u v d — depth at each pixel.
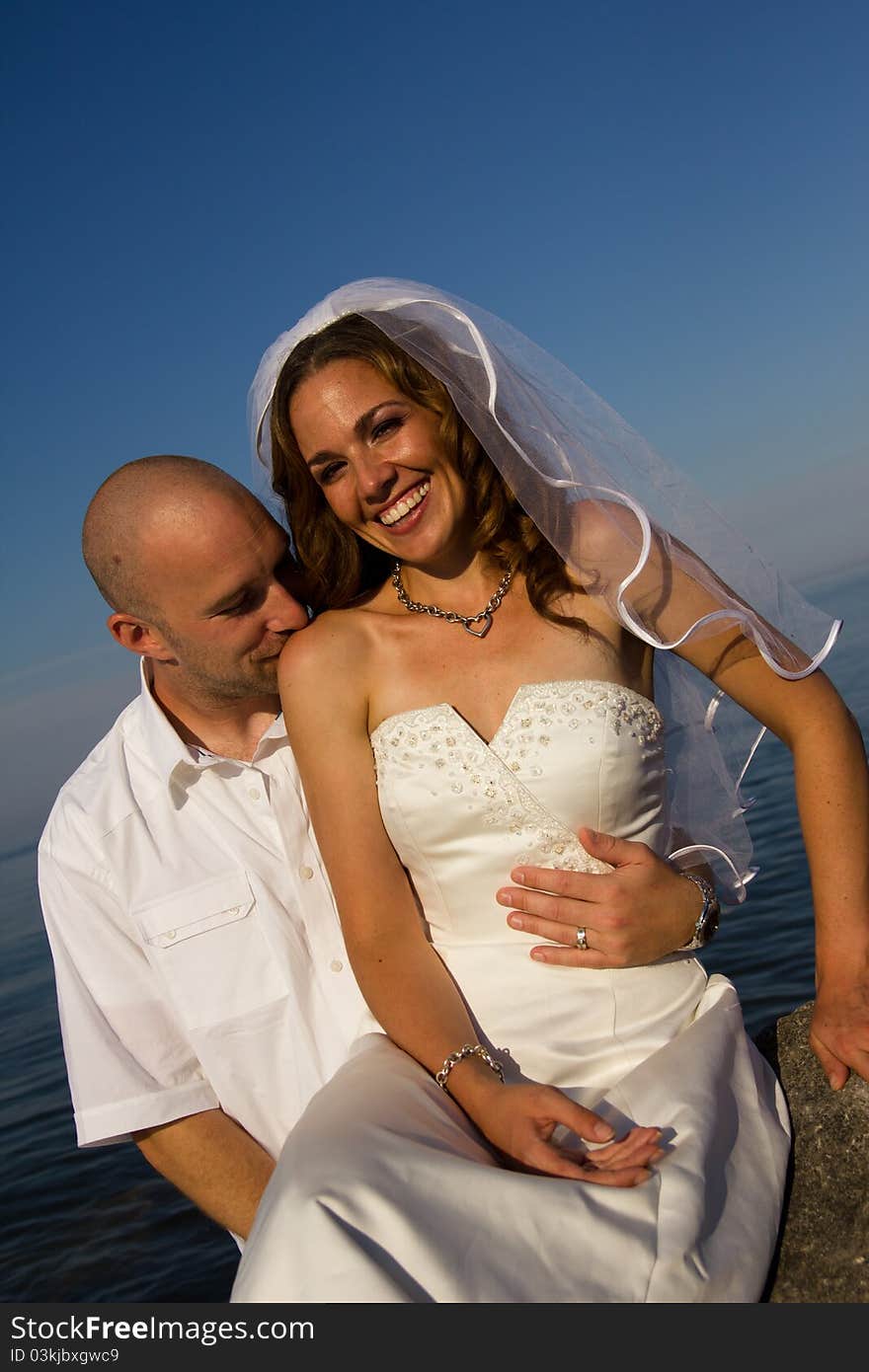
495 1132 2.21
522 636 2.65
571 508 2.63
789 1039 2.58
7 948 29.11
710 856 2.89
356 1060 2.41
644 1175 2.00
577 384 2.76
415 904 2.65
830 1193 2.23
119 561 2.95
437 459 2.60
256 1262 1.77
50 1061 14.42
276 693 3.18
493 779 2.50
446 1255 1.76
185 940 3.02
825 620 2.62
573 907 2.46
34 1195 9.20
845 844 2.47
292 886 3.03
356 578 2.90
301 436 2.64
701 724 2.91
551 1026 2.48
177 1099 2.98
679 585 2.65
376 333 2.56
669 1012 2.51
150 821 3.09
